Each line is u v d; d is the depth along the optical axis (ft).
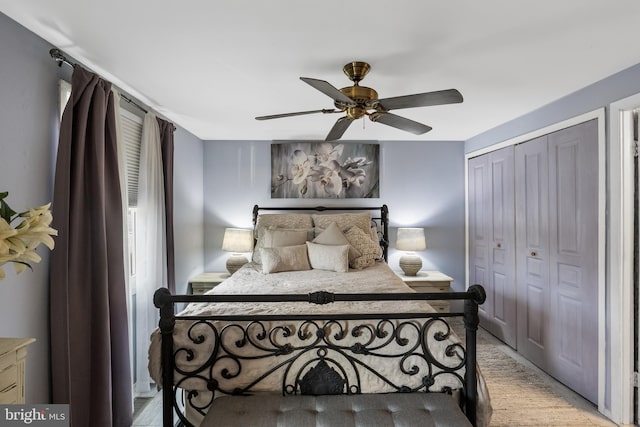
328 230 11.34
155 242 8.55
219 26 5.14
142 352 8.20
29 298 5.23
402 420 4.66
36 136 5.39
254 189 13.51
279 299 5.35
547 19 4.95
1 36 4.79
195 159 12.64
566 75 7.00
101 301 5.99
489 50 5.90
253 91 7.95
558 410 7.35
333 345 5.43
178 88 7.75
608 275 7.12
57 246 5.43
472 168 13.03
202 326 5.57
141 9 4.69
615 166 6.91
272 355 5.39
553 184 8.71
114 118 6.61
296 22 5.02
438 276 12.60
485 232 12.10
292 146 13.50
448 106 9.09
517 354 10.15
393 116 6.82
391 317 5.50
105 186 6.41
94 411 5.95
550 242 8.82
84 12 4.76
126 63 6.42
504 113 9.77
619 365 6.86
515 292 10.37
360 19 4.95
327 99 8.54
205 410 5.53
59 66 5.86
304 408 4.93
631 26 5.13
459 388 5.47
